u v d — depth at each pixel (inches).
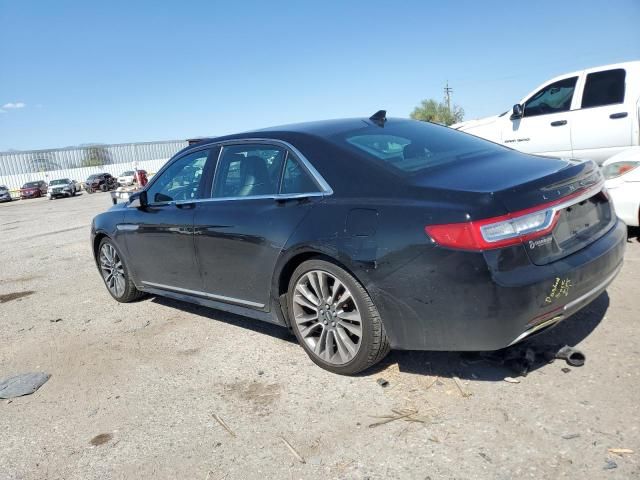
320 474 98.8
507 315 105.2
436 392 120.6
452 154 137.3
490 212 104.6
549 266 108.8
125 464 109.1
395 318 116.7
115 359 163.2
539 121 326.6
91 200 1176.8
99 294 243.1
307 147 140.3
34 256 370.3
